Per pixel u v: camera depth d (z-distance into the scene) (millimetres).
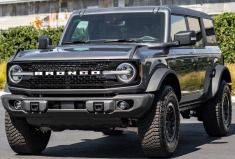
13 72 9656
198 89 11406
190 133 13273
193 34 10508
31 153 10422
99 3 37125
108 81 9195
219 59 12703
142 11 10805
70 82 9297
